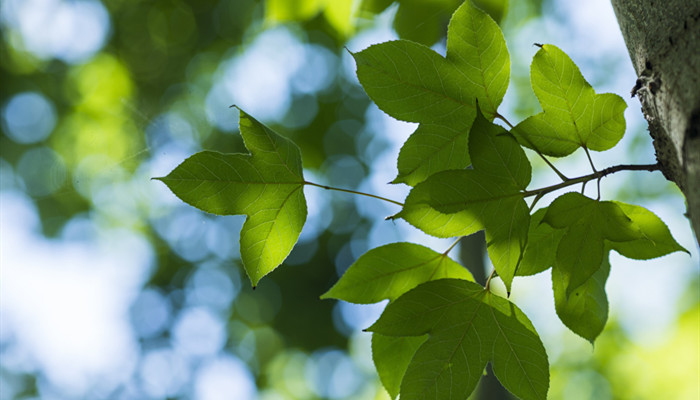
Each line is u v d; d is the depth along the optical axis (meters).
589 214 0.84
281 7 1.23
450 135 0.86
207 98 3.74
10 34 3.78
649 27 0.82
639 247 0.86
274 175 0.87
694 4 0.80
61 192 4.16
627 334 3.56
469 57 0.86
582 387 3.56
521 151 0.83
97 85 3.73
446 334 0.85
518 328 0.85
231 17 3.36
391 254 0.88
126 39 3.57
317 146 3.55
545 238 0.87
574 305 0.86
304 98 3.57
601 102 0.84
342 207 3.75
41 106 3.82
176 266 4.09
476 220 0.84
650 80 0.81
